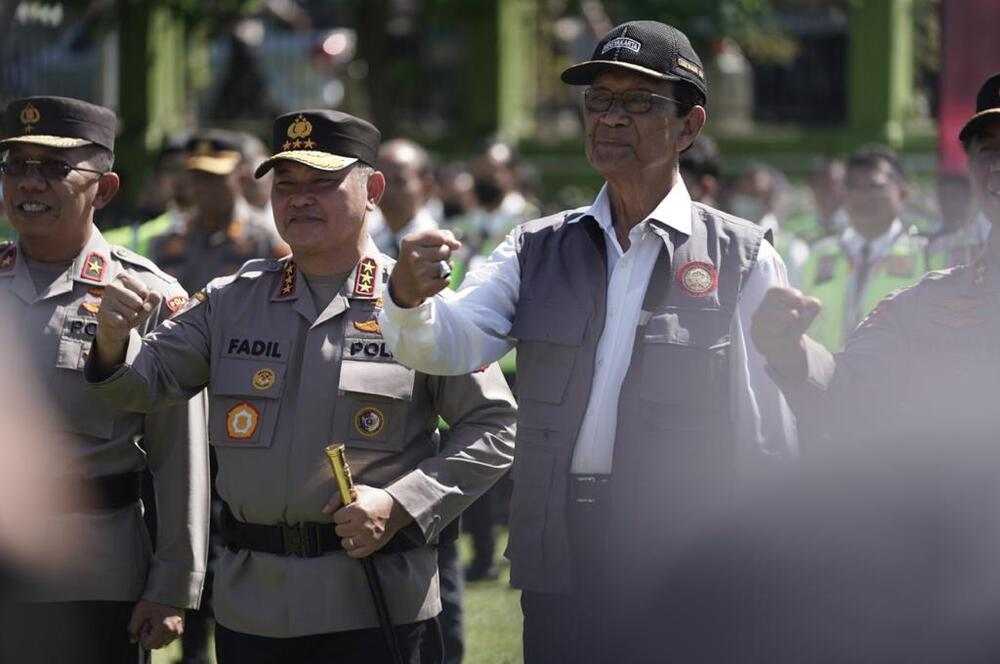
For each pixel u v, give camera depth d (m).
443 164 42.22
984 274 9.26
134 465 10.63
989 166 9.16
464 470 9.80
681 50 9.17
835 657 8.77
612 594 8.96
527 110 46.16
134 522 10.66
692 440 8.89
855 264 17.97
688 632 8.91
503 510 18.52
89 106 10.65
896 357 9.24
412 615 9.84
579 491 9.02
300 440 9.70
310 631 9.64
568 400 9.07
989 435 8.88
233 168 16.28
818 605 8.77
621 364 9.05
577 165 44.75
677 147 9.22
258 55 46.66
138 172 44.31
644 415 8.92
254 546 9.82
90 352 9.55
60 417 10.30
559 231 9.41
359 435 9.73
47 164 10.47
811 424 8.74
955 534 8.73
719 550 8.85
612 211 9.38
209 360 10.07
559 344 9.09
